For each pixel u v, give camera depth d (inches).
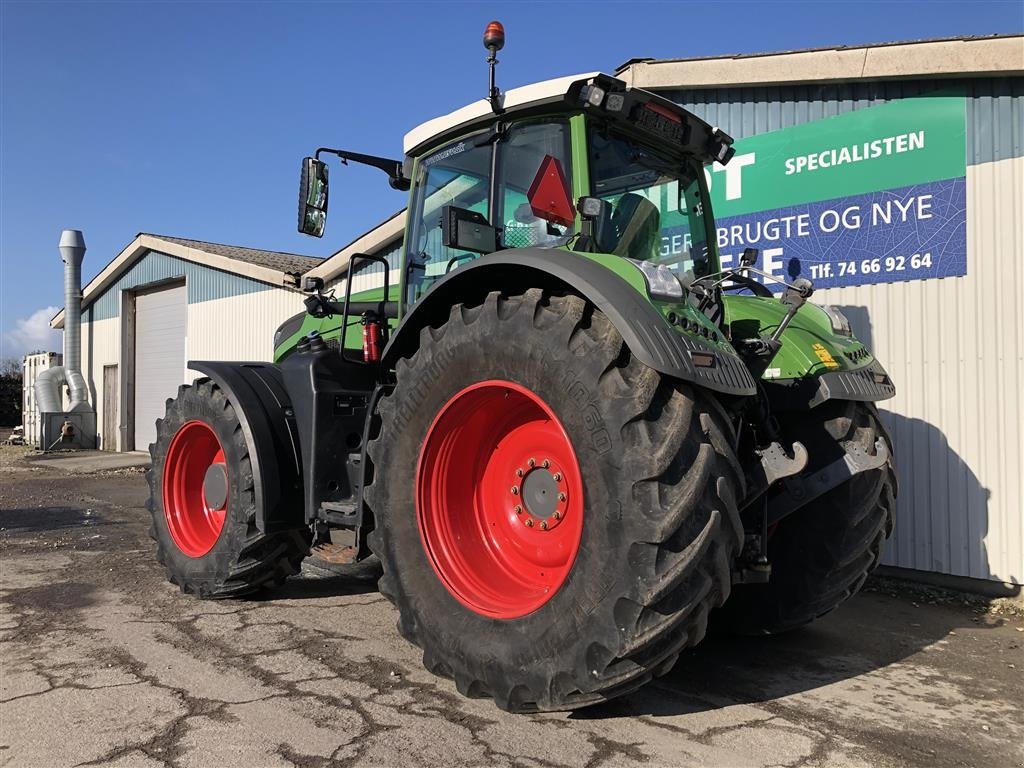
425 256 163.3
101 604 180.1
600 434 101.4
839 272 230.8
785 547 149.5
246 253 636.7
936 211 212.8
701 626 101.7
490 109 143.6
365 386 170.6
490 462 129.9
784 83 237.1
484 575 122.6
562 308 110.5
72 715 115.2
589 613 100.3
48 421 740.0
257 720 113.4
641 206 146.4
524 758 102.0
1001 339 202.2
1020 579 199.0
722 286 173.9
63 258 773.3
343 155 175.5
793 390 135.1
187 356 592.1
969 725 117.5
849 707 124.2
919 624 178.1
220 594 180.1
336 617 170.6
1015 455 199.9
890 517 149.6
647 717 117.8
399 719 114.0
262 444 168.6
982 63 200.8
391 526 127.8
